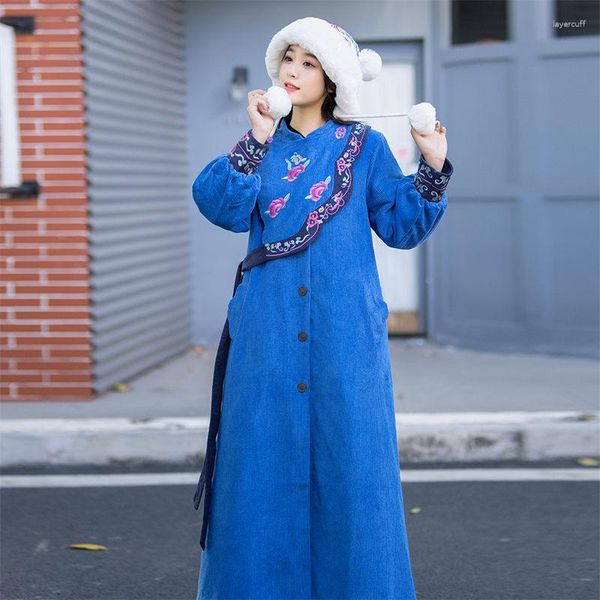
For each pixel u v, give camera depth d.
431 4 10.28
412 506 6.42
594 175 9.66
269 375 3.77
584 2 9.63
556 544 5.80
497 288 10.11
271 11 10.51
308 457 3.76
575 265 9.79
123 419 7.70
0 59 8.23
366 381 3.79
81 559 5.62
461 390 8.62
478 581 5.29
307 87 3.88
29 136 8.34
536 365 9.62
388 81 10.51
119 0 9.00
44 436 7.38
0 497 6.67
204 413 7.96
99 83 8.62
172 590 5.22
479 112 10.05
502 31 9.94
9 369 8.52
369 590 3.73
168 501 6.57
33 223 8.41
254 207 3.87
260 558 3.76
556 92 9.73
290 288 3.79
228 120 10.66
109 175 8.82
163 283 10.03
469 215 10.21
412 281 10.70
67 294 8.45
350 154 3.87
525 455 7.43
